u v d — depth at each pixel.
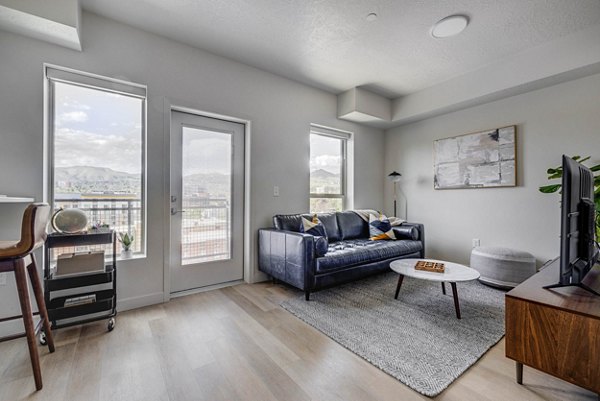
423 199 4.19
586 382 1.20
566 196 1.39
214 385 1.43
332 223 3.59
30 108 2.01
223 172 3.09
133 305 2.40
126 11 2.22
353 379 1.48
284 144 3.45
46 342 1.77
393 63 3.10
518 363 1.43
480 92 3.22
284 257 2.79
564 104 2.89
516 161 3.23
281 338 1.91
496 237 3.41
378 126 4.54
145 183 2.51
